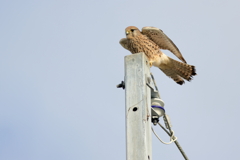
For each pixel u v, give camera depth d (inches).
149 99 385.4
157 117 468.8
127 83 381.1
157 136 480.7
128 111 369.7
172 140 490.6
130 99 374.3
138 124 361.4
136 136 356.2
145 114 364.5
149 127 369.4
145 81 382.0
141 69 382.0
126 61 388.8
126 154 351.6
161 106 468.8
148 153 355.3
